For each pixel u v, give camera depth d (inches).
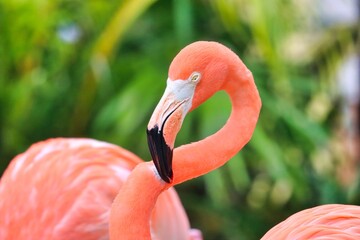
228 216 229.0
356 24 246.4
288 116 215.2
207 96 111.5
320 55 243.0
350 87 260.5
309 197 232.5
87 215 147.9
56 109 218.7
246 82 114.7
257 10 201.5
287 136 223.9
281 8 210.2
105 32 206.2
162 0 224.8
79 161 151.9
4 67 211.0
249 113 115.7
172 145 107.1
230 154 115.0
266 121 217.8
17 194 150.5
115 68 220.2
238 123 115.6
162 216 154.4
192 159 113.3
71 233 147.3
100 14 209.5
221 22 222.7
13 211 149.5
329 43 243.0
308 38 239.0
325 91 238.1
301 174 220.5
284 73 210.2
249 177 236.8
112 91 219.9
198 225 236.4
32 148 159.8
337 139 247.0
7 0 202.5
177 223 157.8
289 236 120.3
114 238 108.8
